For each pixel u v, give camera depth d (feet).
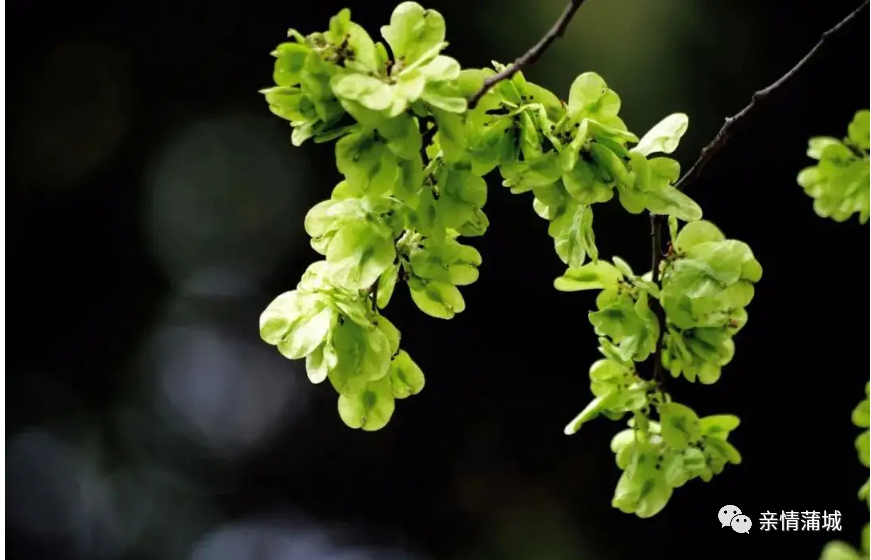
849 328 6.02
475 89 3.14
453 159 3.11
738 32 5.89
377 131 3.10
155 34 6.46
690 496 6.15
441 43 3.12
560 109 3.20
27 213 6.53
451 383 6.34
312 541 6.50
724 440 3.34
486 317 6.25
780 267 6.07
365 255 3.16
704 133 5.93
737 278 3.28
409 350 6.32
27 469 6.52
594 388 3.36
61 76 6.53
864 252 6.02
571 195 3.17
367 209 3.16
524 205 6.01
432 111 3.11
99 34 6.47
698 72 5.90
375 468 6.49
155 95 6.55
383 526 6.43
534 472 6.30
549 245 6.09
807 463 6.01
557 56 5.89
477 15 5.90
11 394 6.48
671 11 5.86
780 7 5.88
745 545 6.03
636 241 5.89
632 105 5.89
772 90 3.34
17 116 6.42
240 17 6.35
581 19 5.84
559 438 6.29
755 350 6.10
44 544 6.49
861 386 5.98
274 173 6.57
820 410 6.03
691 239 3.33
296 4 6.25
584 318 6.22
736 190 6.04
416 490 6.44
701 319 3.30
